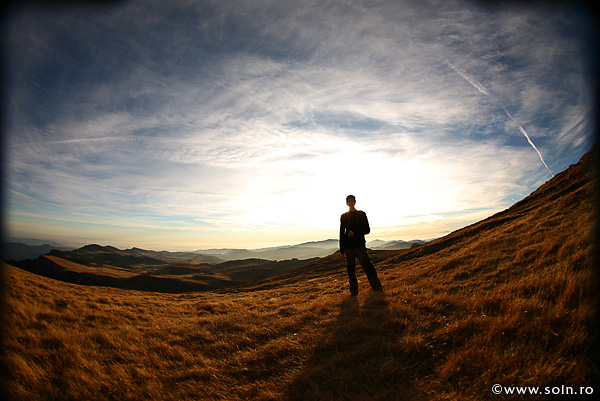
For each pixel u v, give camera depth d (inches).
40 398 130.0
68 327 246.5
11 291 354.0
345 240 293.6
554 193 864.9
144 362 177.6
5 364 151.1
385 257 1503.4
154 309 429.4
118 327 268.4
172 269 7549.2
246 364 165.6
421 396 106.3
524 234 429.1
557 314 131.3
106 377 150.6
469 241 733.3
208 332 242.5
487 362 114.9
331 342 170.6
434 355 133.3
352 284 289.1
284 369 151.6
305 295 449.7
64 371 153.9
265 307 361.7
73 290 617.9
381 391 114.4
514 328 135.1
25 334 199.3
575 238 255.0
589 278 152.0
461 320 158.9
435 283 290.4
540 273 212.8
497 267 293.6
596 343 107.0
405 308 202.7
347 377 128.7
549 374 99.3
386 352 145.0
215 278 5733.3
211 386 144.0
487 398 98.6
